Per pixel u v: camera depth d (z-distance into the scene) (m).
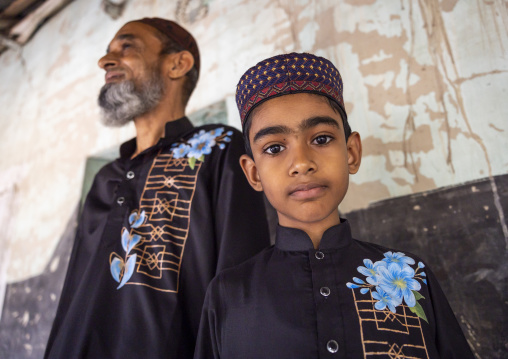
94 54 3.43
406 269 1.01
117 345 1.19
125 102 1.64
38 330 2.88
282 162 1.01
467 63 1.66
